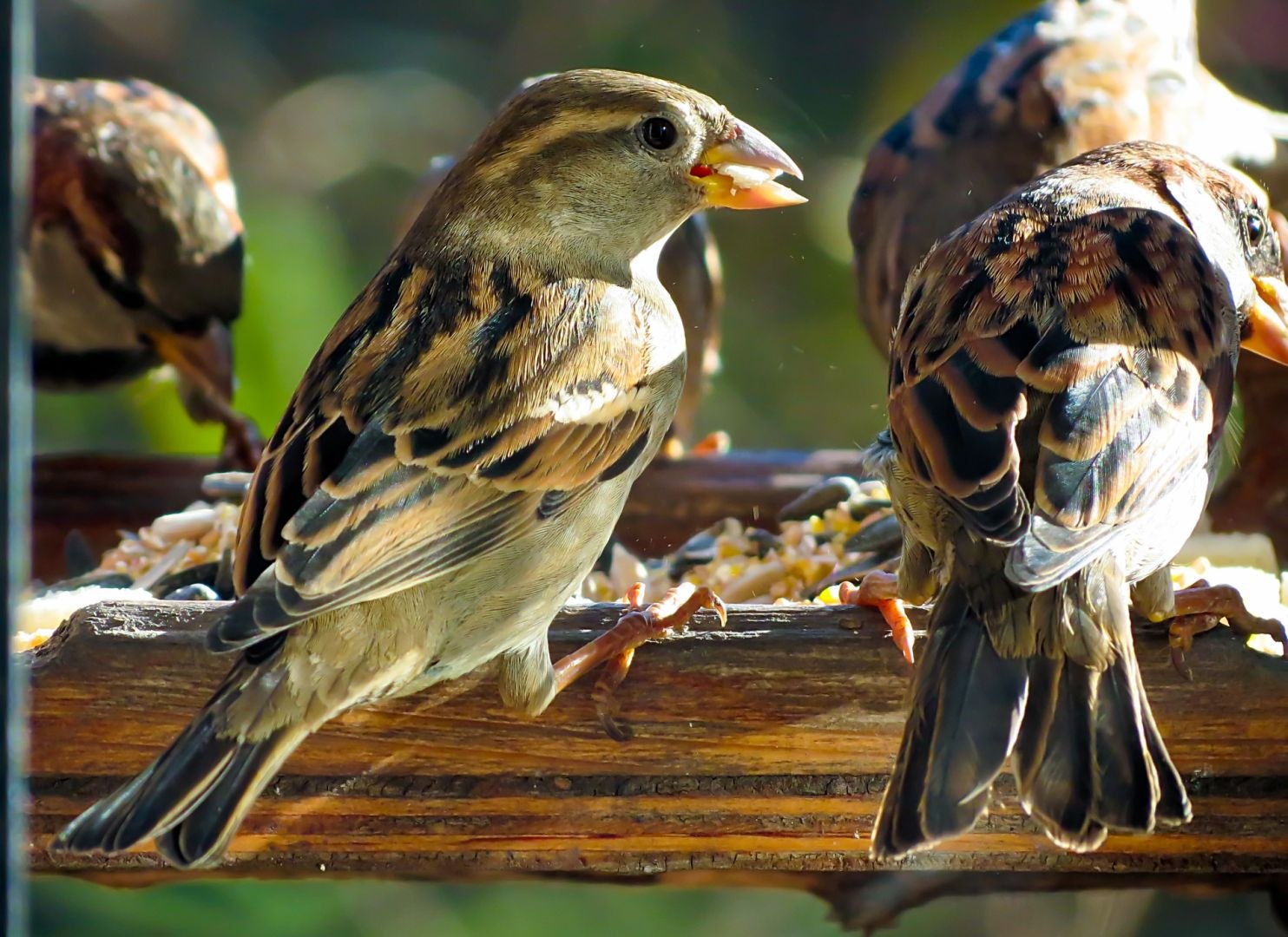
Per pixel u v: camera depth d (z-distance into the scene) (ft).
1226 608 8.17
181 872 8.24
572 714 8.19
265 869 8.23
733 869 8.21
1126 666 8.09
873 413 9.61
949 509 8.13
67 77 10.98
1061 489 8.09
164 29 11.01
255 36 11.02
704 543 8.54
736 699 8.18
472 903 8.82
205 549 8.51
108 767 8.18
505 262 8.25
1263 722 8.18
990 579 8.11
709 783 8.20
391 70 10.89
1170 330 8.14
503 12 10.96
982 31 9.93
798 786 8.19
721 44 10.57
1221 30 9.49
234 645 8.07
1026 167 8.55
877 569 8.33
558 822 8.20
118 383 8.89
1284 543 8.61
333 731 8.19
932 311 8.18
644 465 8.26
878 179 8.61
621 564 8.50
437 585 8.16
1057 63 8.56
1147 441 8.11
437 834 8.20
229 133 10.77
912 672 8.17
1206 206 8.27
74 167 8.80
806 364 9.62
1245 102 8.65
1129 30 8.59
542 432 8.19
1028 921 8.82
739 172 8.29
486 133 8.29
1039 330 8.14
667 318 8.29
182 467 8.64
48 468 8.64
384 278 8.25
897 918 8.29
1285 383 8.57
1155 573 8.16
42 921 8.75
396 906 8.81
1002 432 8.11
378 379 8.18
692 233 8.80
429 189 8.89
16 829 7.90
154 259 8.82
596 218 8.28
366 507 8.14
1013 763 8.07
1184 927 8.81
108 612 8.18
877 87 10.19
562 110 8.27
